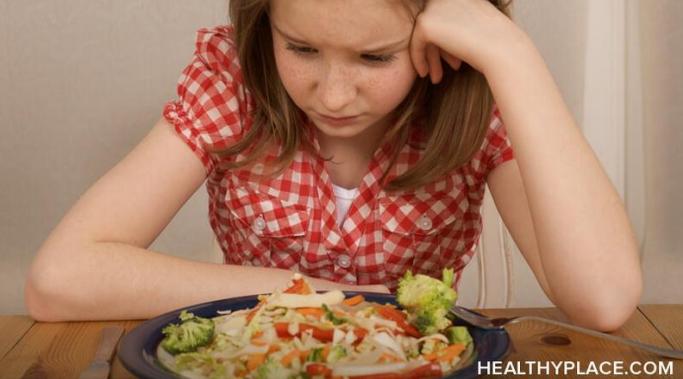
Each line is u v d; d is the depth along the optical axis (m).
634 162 2.24
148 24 2.11
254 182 1.38
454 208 1.40
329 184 1.37
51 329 1.01
